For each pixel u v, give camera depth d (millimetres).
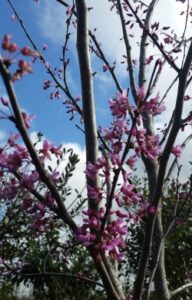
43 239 788
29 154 342
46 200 370
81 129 603
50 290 1040
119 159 381
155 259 501
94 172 398
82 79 441
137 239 1064
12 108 291
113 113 390
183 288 548
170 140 401
